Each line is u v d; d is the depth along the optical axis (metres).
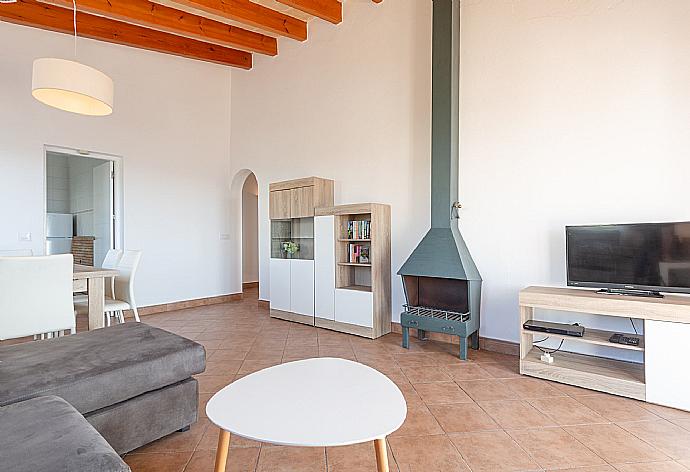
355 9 4.92
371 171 4.76
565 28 3.38
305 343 4.08
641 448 2.08
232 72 6.64
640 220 3.05
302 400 1.65
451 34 3.79
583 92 3.29
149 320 5.16
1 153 4.40
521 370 3.16
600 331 3.15
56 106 2.97
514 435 2.22
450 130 3.80
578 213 3.32
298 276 5.04
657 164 2.98
